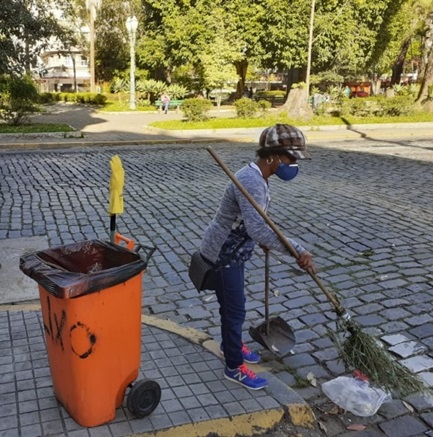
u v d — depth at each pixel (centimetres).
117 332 261
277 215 745
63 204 793
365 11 2856
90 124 2178
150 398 278
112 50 4275
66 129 1802
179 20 2923
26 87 1939
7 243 606
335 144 1645
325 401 320
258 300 463
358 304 454
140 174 1063
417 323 420
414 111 2422
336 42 2841
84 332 250
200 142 1681
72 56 4909
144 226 683
